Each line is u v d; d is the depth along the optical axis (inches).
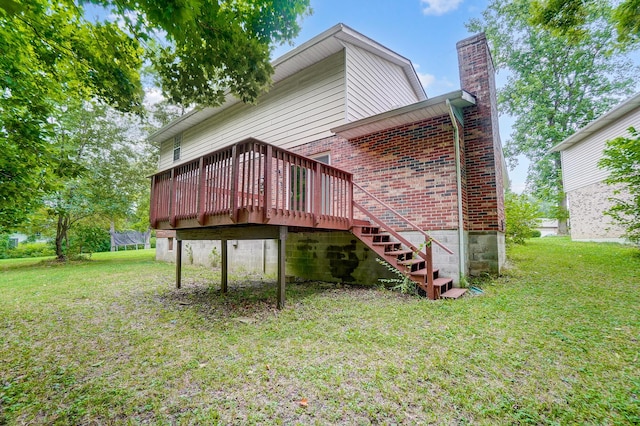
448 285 226.5
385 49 340.5
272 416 81.3
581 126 695.1
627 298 186.1
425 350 121.3
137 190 637.3
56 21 123.6
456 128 238.7
